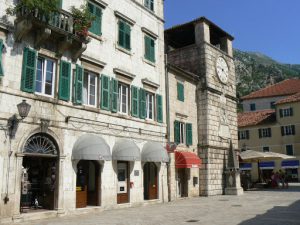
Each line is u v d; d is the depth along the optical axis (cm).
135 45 2523
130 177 2305
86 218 1728
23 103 1627
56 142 1831
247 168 6525
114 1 2373
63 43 1878
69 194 1869
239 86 14388
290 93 7356
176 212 1936
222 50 3766
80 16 1948
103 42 2230
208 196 3038
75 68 1983
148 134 2516
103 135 2133
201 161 3144
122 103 2364
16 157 1628
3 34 1650
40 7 1658
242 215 1759
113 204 2134
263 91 7856
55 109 1845
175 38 3728
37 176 1877
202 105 3231
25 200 1806
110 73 2255
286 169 6188
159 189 2570
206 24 3384
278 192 3391
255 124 6525
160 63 2780
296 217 1667
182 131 3006
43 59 1845
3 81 1616
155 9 2823
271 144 6322
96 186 2083
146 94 2611
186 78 3123
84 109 2020
